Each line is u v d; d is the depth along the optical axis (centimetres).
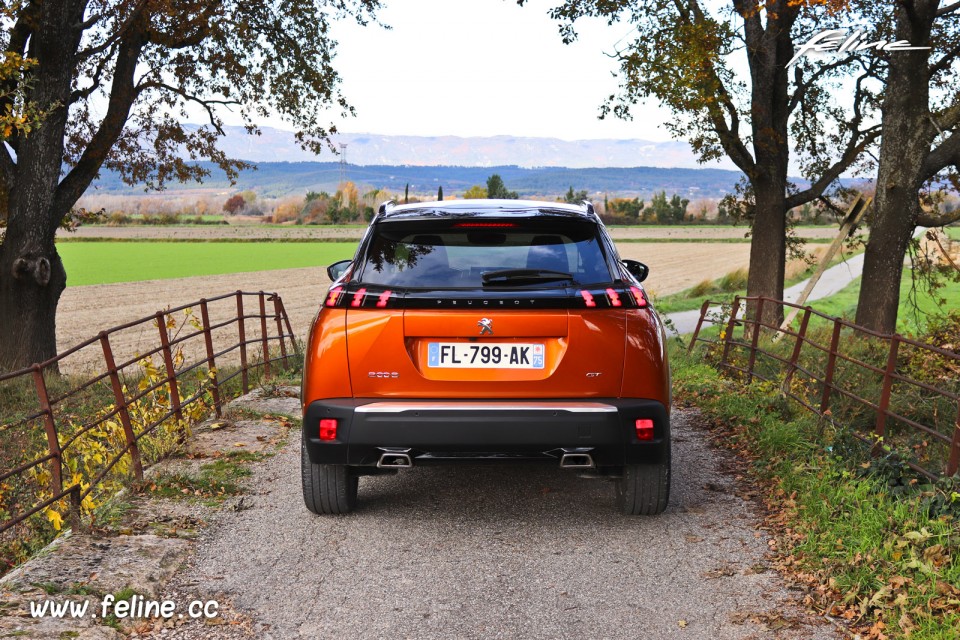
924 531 401
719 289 4269
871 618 354
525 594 390
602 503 527
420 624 361
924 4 1416
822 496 487
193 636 351
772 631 349
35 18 1416
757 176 1880
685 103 1544
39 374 459
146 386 640
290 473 601
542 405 419
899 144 1485
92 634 339
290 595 391
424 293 429
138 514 500
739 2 1783
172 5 1409
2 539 559
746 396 824
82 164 1545
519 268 444
